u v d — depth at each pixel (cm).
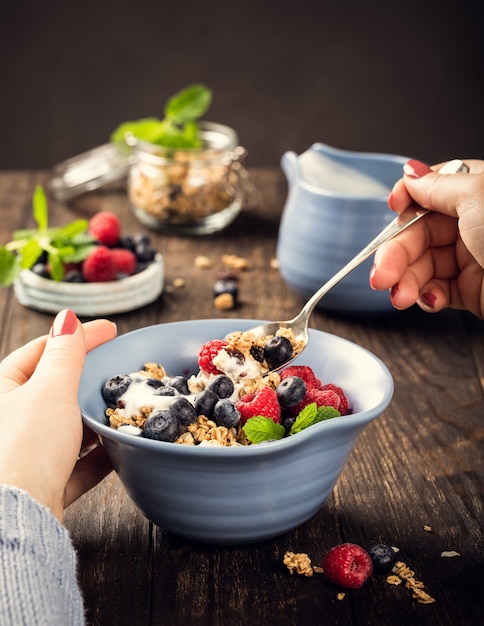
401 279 75
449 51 192
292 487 58
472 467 68
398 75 193
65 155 196
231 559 60
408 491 66
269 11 189
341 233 86
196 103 112
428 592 58
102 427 57
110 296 88
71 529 62
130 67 191
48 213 109
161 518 60
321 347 66
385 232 72
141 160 106
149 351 67
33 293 89
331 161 96
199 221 104
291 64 192
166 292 93
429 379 79
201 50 191
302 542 61
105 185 119
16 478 55
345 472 68
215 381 62
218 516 58
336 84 194
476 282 76
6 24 187
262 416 59
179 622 56
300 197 88
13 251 98
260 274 97
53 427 57
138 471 58
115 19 188
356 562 58
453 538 62
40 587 50
